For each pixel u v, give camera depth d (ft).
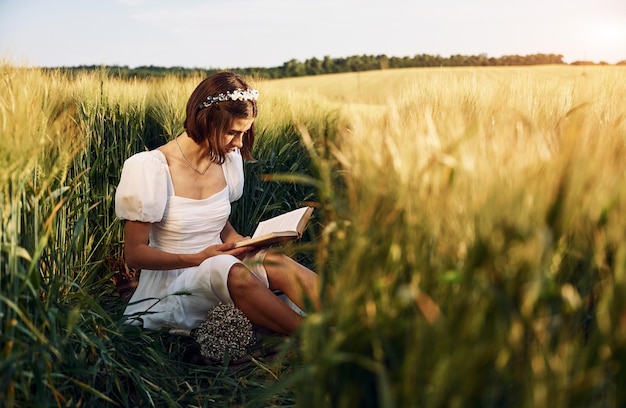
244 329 7.90
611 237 3.94
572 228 4.11
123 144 12.11
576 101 9.95
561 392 3.59
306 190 13.85
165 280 8.53
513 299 3.71
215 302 8.10
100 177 11.04
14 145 6.10
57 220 7.79
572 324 4.04
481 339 3.73
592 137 4.51
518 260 3.69
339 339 4.16
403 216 4.23
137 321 8.41
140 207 8.04
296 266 7.93
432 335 3.84
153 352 7.30
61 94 11.23
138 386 6.84
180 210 8.41
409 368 3.86
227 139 8.27
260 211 13.10
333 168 5.76
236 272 7.67
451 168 4.15
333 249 4.84
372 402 4.48
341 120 15.25
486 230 3.77
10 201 6.06
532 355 3.71
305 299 5.01
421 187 4.20
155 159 8.26
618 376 3.79
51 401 6.07
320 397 4.37
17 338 5.73
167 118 13.99
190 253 8.59
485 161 4.07
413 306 4.10
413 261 4.16
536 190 3.83
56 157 7.72
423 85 11.74
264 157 13.28
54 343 5.98
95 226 10.69
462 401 3.70
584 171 3.89
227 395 7.39
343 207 4.71
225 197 8.91
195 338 8.20
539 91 10.75
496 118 5.47
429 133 4.46
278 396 6.80
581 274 4.36
